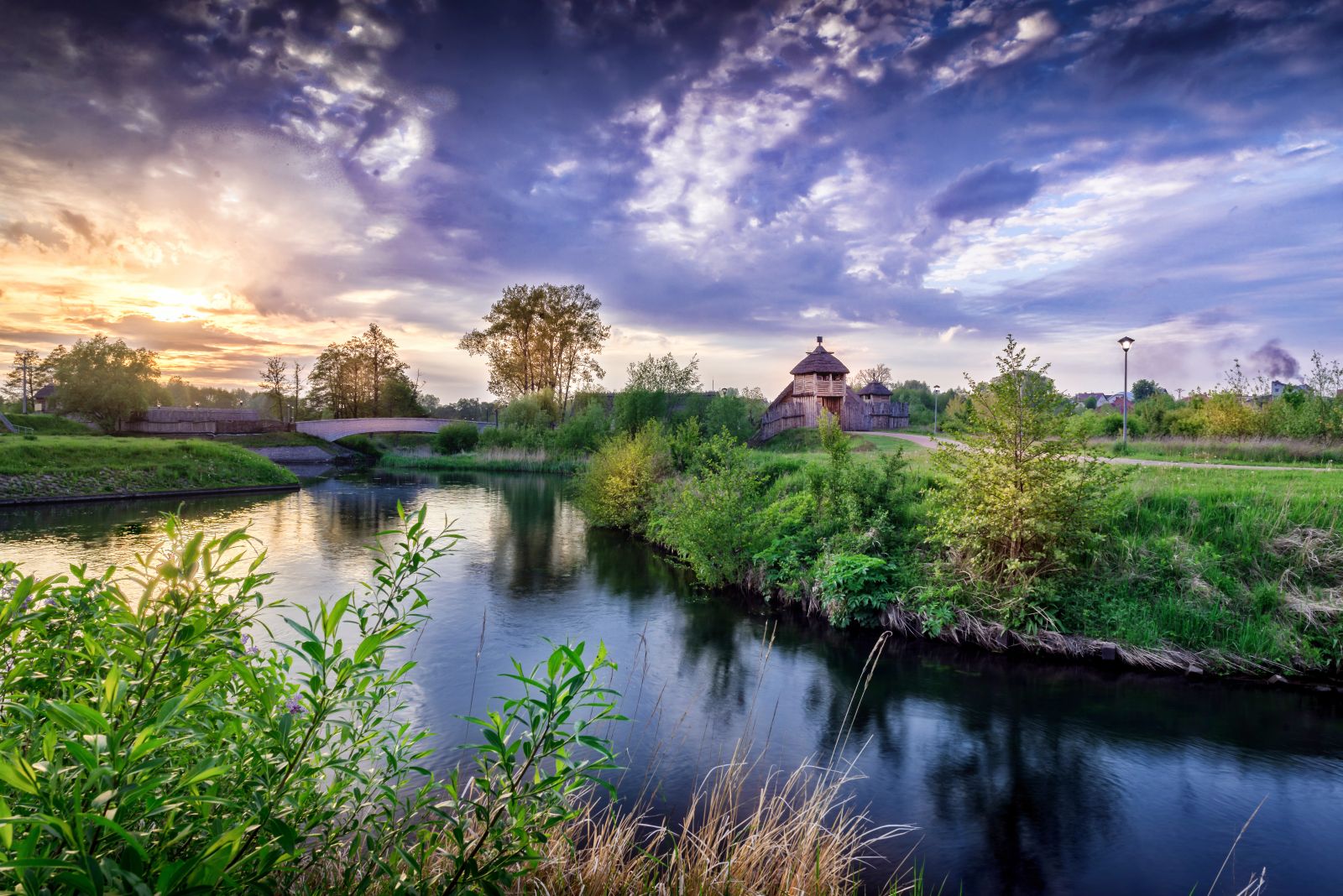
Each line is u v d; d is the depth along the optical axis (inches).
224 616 77.5
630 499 827.4
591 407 1918.1
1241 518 433.7
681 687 344.2
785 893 149.9
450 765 245.6
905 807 240.7
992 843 221.0
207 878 55.4
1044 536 408.2
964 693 338.0
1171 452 914.7
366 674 79.5
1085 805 243.3
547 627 442.6
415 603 94.3
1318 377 964.0
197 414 2495.1
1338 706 320.5
